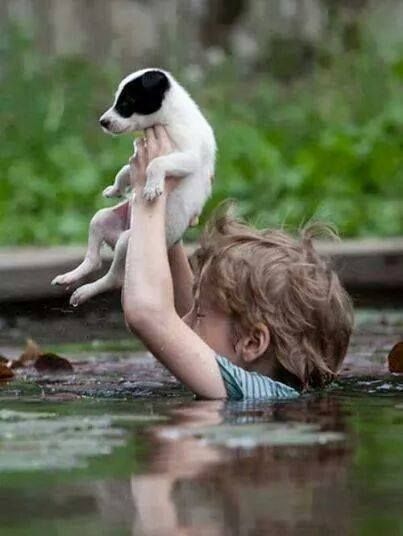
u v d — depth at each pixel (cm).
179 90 850
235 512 504
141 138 849
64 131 2292
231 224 865
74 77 2373
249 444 631
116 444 632
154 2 2870
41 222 1947
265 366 845
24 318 1345
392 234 1934
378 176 2144
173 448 621
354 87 2545
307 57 2909
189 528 483
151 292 815
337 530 479
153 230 824
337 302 855
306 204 2020
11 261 1382
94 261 870
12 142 2225
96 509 509
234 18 3069
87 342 1182
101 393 836
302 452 611
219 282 838
